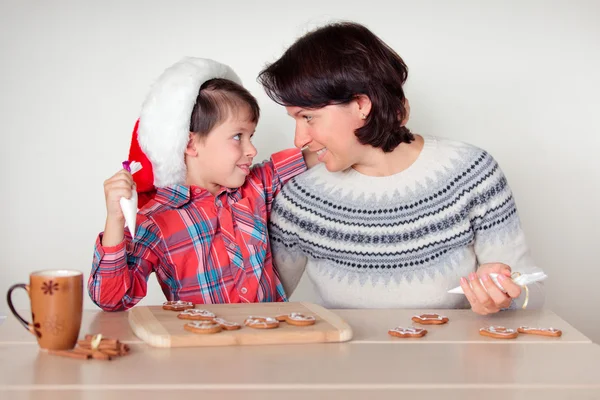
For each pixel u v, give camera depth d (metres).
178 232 1.55
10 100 2.27
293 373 1.00
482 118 2.35
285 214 1.68
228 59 2.31
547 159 2.37
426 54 2.32
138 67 2.29
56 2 2.25
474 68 2.33
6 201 2.30
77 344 1.11
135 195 1.34
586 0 2.30
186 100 1.57
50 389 0.92
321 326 1.19
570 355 1.11
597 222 2.41
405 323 1.31
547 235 2.41
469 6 2.31
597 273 2.43
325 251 1.64
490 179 1.60
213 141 1.59
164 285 1.61
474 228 1.61
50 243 2.33
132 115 2.30
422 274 1.58
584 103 2.34
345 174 1.65
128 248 1.47
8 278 2.33
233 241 1.59
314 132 1.51
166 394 0.91
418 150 1.63
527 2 2.30
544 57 2.32
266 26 2.31
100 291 1.37
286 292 1.77
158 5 2.28
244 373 0.99
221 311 1.30
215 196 1.64
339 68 1.43
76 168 2.31
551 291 2.44
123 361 1.04
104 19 2.27
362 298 1.62
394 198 1.60
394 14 2.31
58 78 2.28
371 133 1.51
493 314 1.38
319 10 2.31
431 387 0.95
